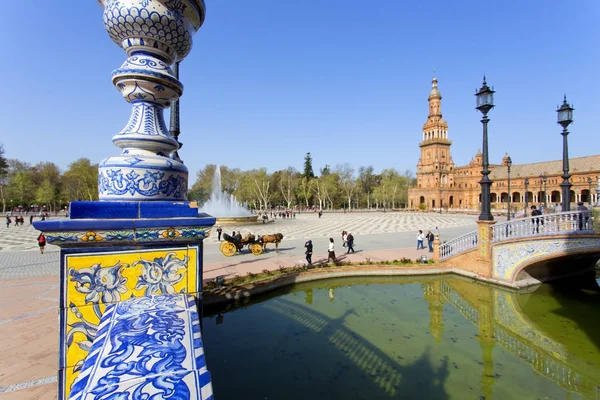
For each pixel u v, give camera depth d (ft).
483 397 18.01
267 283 36.09
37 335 21.40
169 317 4.53
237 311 31.78
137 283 5.46
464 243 43.83
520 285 37.47
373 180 306.55
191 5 6.69
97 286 5.21
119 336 3.90
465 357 22.66
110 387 2.90
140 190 6.01
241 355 22.49
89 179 183.73
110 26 6.38
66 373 5.00
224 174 239.30
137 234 5.34
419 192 255.29
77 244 5.08
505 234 38.86
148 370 3.21
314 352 22.89
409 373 20.33
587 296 36.40
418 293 37.68
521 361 22.17
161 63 6.54
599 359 22.59
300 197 268.21
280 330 26.86
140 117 6.52
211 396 2.89
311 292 38.19
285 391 18.17
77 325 5.08
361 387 18.63
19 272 40.04
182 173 6.88
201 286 5.90
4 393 14.93
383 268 43.93
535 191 217.36
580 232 32.32
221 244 52.90
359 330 26.96
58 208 208.64
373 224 118.52
